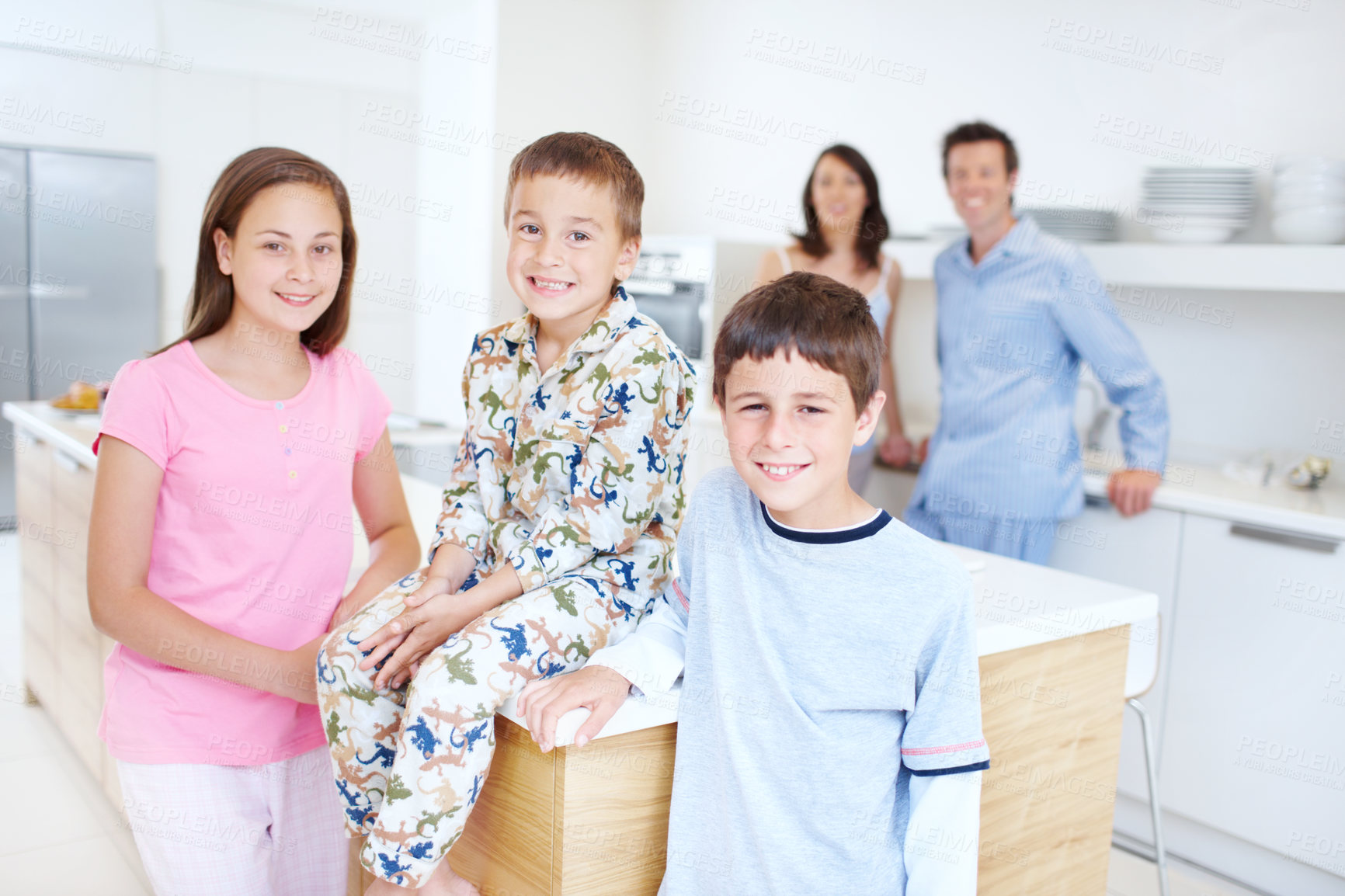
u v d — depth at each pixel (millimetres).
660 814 1131
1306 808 2199
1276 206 2443
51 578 2678
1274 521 2215
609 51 4578
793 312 979
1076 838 1498
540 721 982
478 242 4500
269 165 1265
